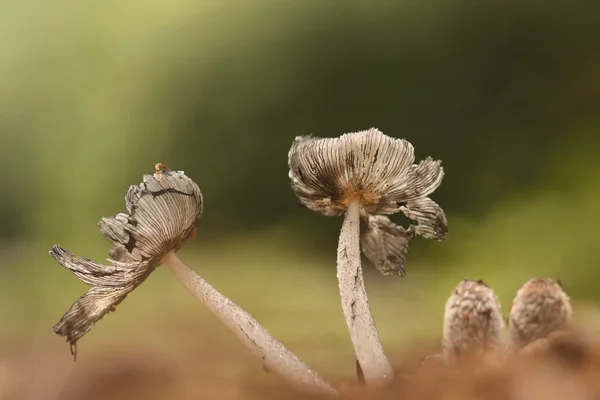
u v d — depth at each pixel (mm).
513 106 1367
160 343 728
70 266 417
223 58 1801
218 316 424
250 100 1775
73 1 2018
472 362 396
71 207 1910
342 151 422
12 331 909
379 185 428
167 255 426
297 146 429
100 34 1981
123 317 990
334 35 1626
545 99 1339
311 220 1708
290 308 1024
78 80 1985
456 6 1437
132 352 569
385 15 1550
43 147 1997
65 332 423
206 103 1822
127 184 1925
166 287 1311
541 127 1333
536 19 1362
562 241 1050
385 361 414
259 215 1829
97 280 419
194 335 790
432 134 1452
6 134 2119
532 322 426
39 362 615
